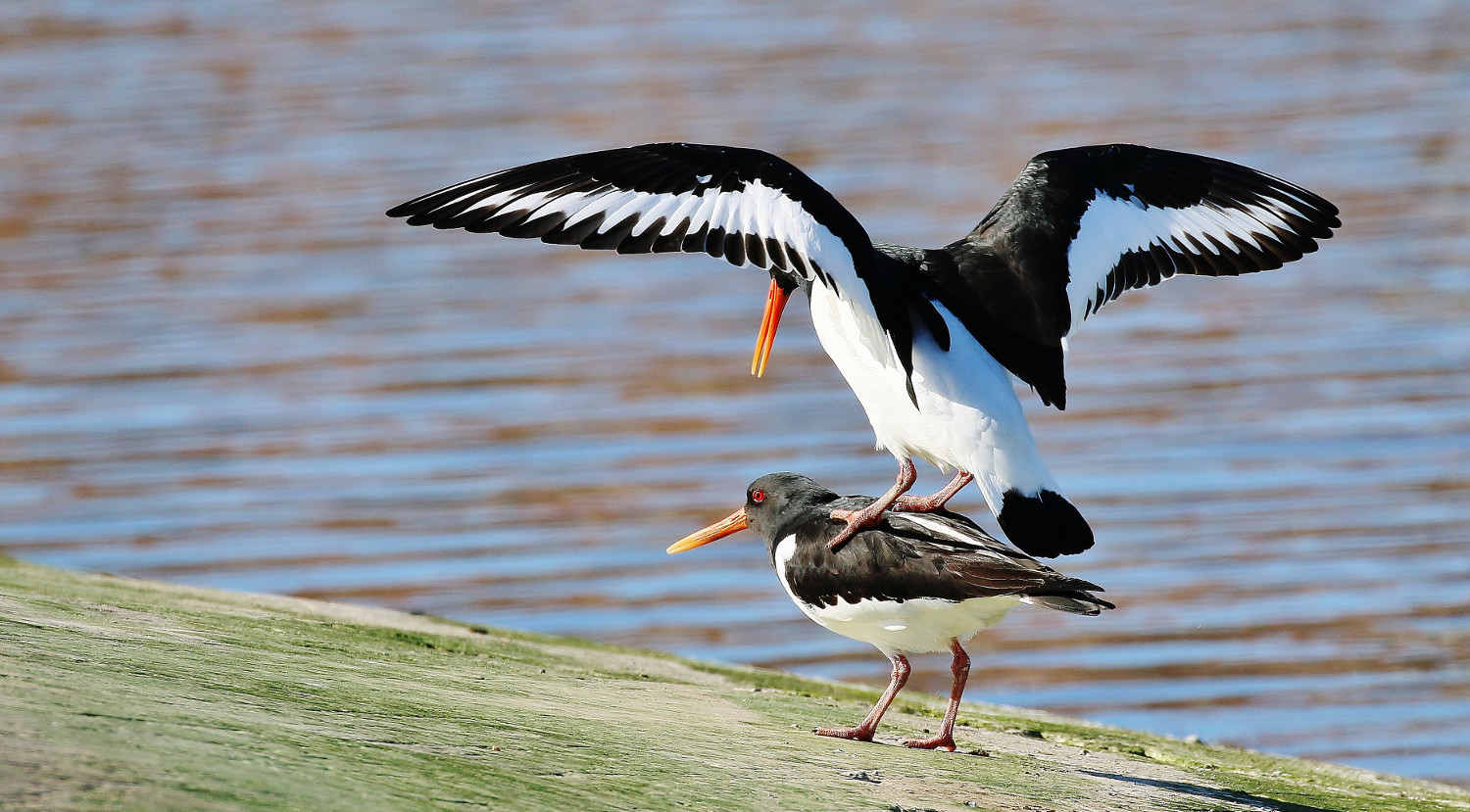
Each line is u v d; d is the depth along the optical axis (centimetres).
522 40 3409
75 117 2877
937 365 754
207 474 1706
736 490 1678
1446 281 2161
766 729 829
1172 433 1772
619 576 1511
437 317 2131
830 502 888
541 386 1923
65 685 620
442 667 885
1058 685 1308
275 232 2366
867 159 2611
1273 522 1576
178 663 723
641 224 732
